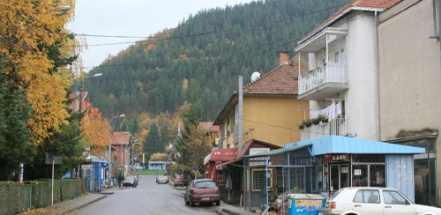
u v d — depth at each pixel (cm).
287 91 3491
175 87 11069
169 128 12825
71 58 2522
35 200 2416
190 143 5416
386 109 2300
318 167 2033
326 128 2689
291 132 3503
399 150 1752
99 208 2803
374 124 2383
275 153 2000
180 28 10806
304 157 2078
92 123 4375
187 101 11238
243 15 10188
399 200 1508
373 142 1742
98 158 5503
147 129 15525
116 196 4372
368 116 2383
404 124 2142
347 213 1480
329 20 2917
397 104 2206
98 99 11606
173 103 12050
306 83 2836
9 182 1958
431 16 1970
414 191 1952
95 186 5094
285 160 2128
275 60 7294
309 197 1722
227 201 3222
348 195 1503
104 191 5194
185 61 9631
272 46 7488
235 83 8088
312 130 2911
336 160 1848
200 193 2964
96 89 11825
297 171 2112
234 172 3462
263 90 3484
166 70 9962
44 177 3155
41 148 2669
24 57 1867
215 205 3036
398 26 2214
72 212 2478
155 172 14700
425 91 1994
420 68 2034
